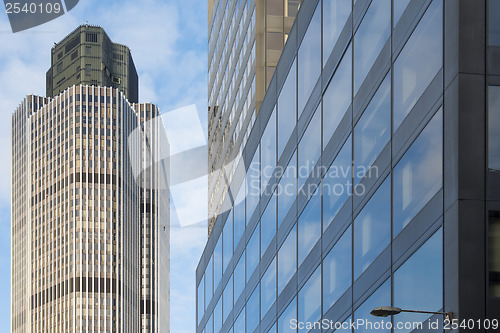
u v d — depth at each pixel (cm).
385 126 2684
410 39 2481
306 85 3738
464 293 2022
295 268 3784
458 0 2150
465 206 2064
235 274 5331
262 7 5409
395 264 2511
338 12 3297
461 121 2102
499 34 2148
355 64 3042
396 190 2539
